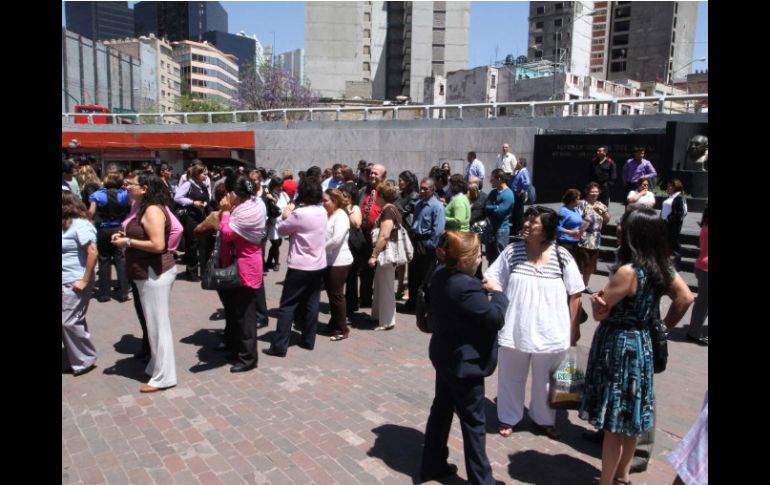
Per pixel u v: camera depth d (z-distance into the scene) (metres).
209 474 3.56
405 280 9.30
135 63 81.62
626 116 16.05
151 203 4.61
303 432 4.14
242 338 5.27
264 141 22.02
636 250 3.04
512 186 11.70
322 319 7.30
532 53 86.69
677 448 2.45
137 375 5.18
